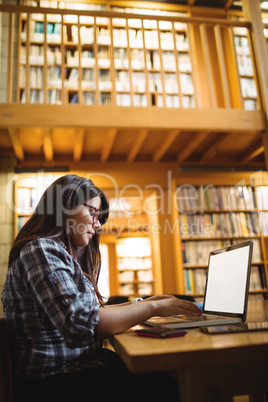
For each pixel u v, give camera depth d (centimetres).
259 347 76
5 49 510
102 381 103
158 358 72
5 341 101
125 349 78
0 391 96
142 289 741
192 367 73
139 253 749
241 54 591
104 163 518
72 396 98
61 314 90
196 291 473
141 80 514
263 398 173
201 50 590
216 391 75
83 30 521
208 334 92
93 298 106
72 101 481
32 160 496
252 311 161
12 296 105
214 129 388
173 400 104
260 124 400
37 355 100
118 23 542
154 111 376
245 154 529
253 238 504
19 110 348
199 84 575
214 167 475
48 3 549
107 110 365
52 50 507
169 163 538
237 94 578
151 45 539
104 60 509
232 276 125
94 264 150
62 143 463
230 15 634
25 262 102
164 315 105
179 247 481
